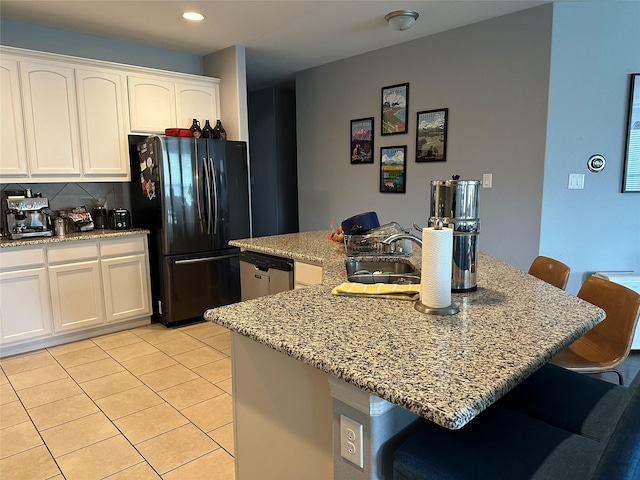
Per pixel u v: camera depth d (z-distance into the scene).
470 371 0.96
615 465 0.79
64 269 3.35
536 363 1.01
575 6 3.14
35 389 2.70
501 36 3.42
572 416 1.26
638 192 3.32
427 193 4.04
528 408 1.31
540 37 3.22
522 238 3.48
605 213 3.36
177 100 4.05
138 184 3.89
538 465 1.00
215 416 2.40
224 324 1.33
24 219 3.32
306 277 2.58
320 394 1.21
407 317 1.34
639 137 3.25
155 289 3.91
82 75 3.49
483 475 0.96
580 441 1.09
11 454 2.07
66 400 2.57
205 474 1.93
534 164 3.35
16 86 3.20
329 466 1.21
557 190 3.33
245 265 3.15
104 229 3.84
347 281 1.85
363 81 4.43
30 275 3.20
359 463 1.05
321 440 1.23
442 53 3.78
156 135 3.69
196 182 3.78
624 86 3.21
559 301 1.50
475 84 3.61
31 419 2.37
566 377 1.46
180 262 3.74
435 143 3.92
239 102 4.16
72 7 3.13
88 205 3.91
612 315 1.72
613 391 1.38
